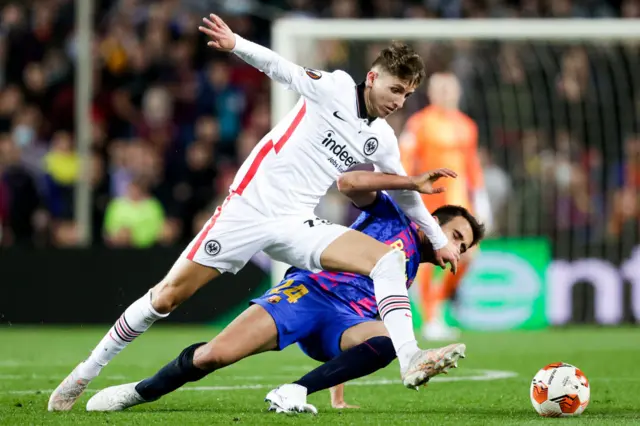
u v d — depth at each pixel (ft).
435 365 41.37
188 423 41.98
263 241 46.85
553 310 116.47
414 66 45.75
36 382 63.62
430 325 103.19
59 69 146.41
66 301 115.55
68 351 89.45
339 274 48.24
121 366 75.46
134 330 47.01
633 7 159.33
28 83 144.87
